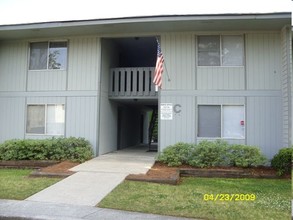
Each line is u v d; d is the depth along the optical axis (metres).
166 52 12.62
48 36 13.46
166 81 12.51
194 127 12.25
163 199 7.04
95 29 12.49
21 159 12.03
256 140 11.95
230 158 10.92
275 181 9.54
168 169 10.43
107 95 14.12
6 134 13.78
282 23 11.30
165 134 12.35
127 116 18.50
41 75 13.66
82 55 13.37
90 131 13.09
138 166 10.80
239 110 12.14
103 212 6.11
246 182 9.34
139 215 5.93
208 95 12.27
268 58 12.12
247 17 10.88
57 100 13.44
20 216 5.80
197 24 11.66
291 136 11.09
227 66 12.27
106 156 13.16
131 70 14.05
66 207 6.42
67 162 11.50
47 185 8.26
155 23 11.65
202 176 10.30
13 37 13.64
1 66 14.05
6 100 13.90
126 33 12.98
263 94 12.04
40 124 13.54
